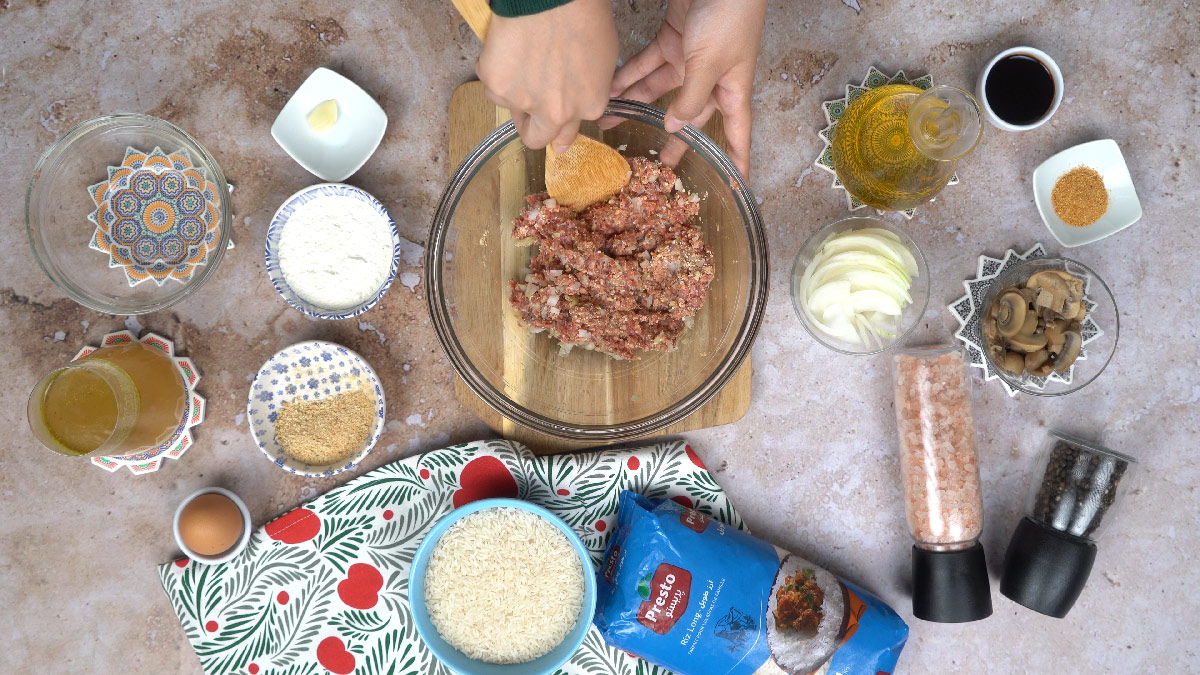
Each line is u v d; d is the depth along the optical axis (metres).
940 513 0.74
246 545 0.74
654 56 0.71
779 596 0.73
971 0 0.76
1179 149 0.76
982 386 0.78
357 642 0.75
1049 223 0.75
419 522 0.75
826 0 0.76
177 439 0.74
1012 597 0.75
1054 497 0.74
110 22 0.74
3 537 0.74
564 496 0.75
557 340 0.73
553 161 0.68
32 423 0.68
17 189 0.74
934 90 0.67
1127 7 0.76
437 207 0.71
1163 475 0.77
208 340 0.75
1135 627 0.78
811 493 0.78
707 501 0.76
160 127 0.72
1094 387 0.77
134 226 0.73
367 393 0.74
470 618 0.73
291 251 0.73
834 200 0.77
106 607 0.75
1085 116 0.76
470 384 0.72
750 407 0.78
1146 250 0.77
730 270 0.73
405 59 0.75
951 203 0.77
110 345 0.72
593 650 0.76
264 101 0.75
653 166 0.71
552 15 0.52
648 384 0.74
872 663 0.73
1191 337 0.77
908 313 0.73
